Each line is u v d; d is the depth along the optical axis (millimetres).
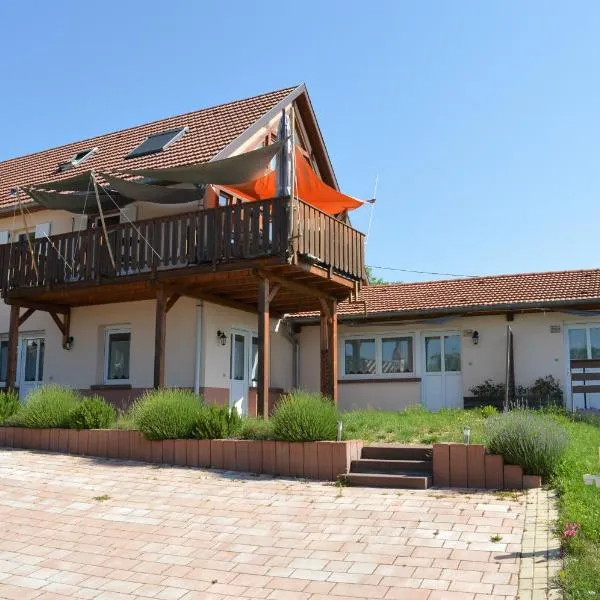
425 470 10891
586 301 18719
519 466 10078
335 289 17812
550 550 7340
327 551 7891
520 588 6543
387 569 7254
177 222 15922
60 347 19766
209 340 17734
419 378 21141
